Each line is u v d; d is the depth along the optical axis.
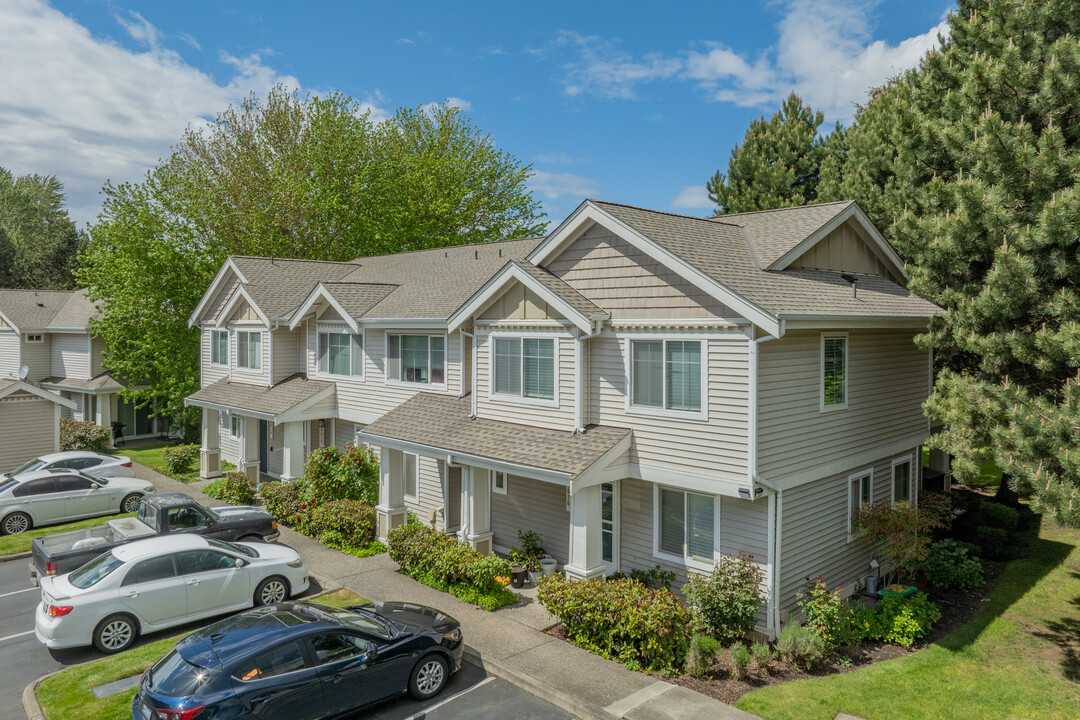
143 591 12.14
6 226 69.12
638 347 13.90
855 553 14.96
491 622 13.02
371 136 41.00
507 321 16.12
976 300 13.77
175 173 36.22
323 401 22.83
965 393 13.74
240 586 13.26
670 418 13.29
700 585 12.14
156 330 31.94
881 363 15.76
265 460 27.25
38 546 13.91
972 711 10.23
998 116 13.11
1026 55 14.87
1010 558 17.58
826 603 12.26
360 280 27.16
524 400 15.82
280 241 36.53
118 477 22.53
